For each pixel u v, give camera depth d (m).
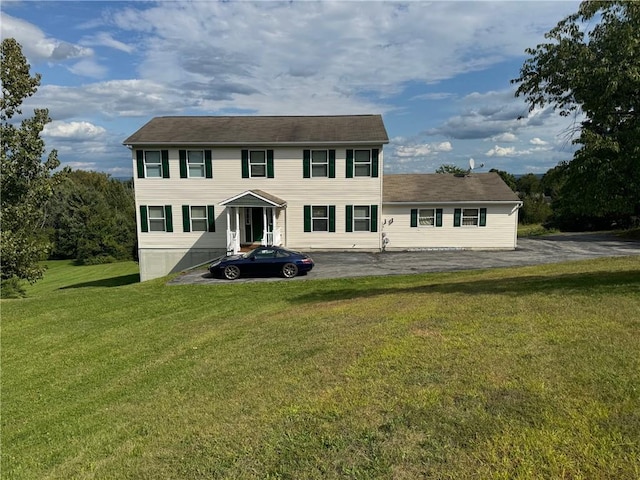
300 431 3.69
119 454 3.73
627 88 7.09
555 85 8.22
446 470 2.98
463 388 4.14
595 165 7.84
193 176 21.03
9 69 14.95
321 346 6.00
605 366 4.37
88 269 43.03
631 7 6.86
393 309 8.07
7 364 6.93
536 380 4.16
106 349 7.43
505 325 6.13
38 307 11.38
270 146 20.77
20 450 4.08
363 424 3.67
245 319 8.91
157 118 23.94
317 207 21.22
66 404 5.16
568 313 6.56
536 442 3.18
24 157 15.20
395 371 4.73
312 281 14.28
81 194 50.94
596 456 2.98
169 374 5.77
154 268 21.48
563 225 34.28
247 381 5.06
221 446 3.62
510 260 18.05
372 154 20.80
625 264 12.98
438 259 18.83
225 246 21.28
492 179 24.31
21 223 15.77
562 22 7.79
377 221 21.22
